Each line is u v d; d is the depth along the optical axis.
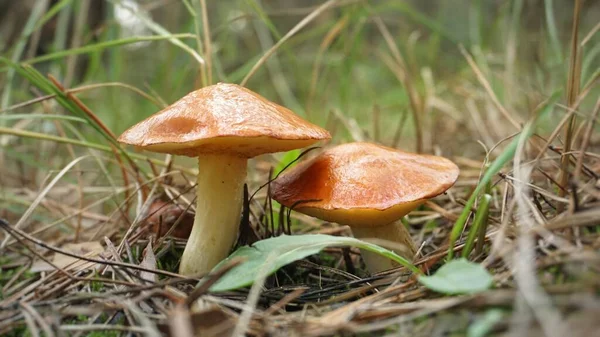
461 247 0.18
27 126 0.34
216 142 0.17
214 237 0.19
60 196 0.31
